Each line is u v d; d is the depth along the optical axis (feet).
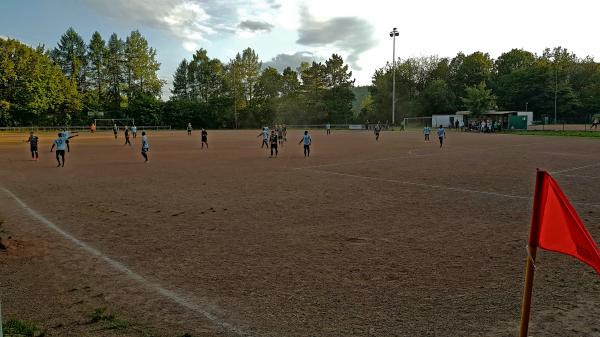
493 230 29.66
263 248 25.67
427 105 316.81
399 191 45.62
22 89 230.68
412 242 26.81
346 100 344.49
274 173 61.00
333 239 27.55
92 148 113.29
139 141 148.46
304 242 26.89
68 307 17.62
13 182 52.60
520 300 18.16
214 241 27.17
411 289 19.38
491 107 252.42
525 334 11.57
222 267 22.41
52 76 249.34
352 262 23.09
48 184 50.93
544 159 79.56
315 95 339.57
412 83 338.54
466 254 24.39
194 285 20.02
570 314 16.93
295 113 332.39
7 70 220.64
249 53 330.75
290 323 16.15
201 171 63.46
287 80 365.61
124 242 26.94
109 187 48.60
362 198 41.70
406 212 35.45
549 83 309.22
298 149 108.58
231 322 16.28
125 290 19.48
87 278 20.94
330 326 15.88
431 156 86.84
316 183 51.42
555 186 10.91
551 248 10.95
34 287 19.80
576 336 15.19
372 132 242.78
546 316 16.72
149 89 325.01
